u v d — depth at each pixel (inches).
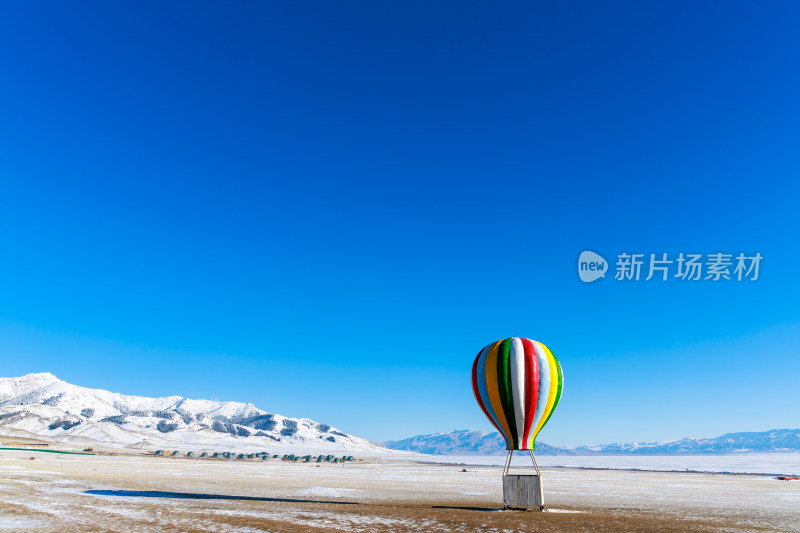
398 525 939.3
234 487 1784.0
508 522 995.9
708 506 1530.5
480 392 1193.4
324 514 1075.9
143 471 2559.1
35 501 1170.0
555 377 1153.4
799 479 3752.5
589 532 898.7
